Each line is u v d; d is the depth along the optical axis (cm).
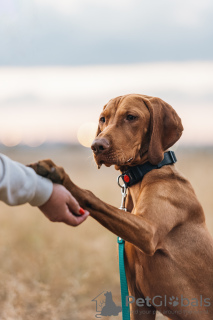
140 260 365
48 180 266
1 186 246
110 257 634
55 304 552
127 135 358
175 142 378
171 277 362
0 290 555
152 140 365
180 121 384
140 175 369
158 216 340
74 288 561
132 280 383
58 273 602
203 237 371
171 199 353
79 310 538
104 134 353
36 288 564
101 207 292
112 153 349
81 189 287
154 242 333
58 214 267
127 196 389
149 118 370
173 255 361
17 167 254
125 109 363
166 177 365
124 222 302
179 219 355
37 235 699
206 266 369
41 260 616
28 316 514
